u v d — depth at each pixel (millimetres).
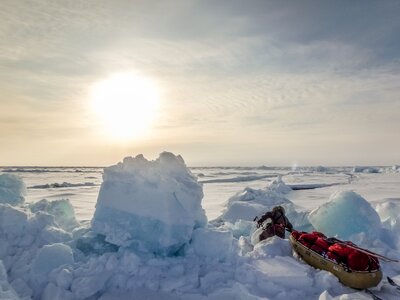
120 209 4949
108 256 4547
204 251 4871
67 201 6594
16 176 7008
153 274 4340
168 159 5473
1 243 4645
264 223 6703
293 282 4312
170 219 4871
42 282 4191
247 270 4484
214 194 21594
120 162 5297
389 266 5199
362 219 6477
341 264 4410
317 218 6949
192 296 3969
